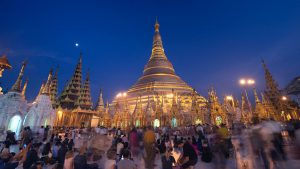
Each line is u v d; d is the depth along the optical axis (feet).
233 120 171.73
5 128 98.07
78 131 105.50
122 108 234.58
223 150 45.52
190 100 218.79
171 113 180.65
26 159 40.63
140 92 258.98
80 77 233.76
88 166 40.68
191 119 177.17
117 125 203.00
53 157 48.96
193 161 36.83
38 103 122.62
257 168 40.55
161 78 279.90
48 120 122.93
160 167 47.24
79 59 242.37
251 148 45.60
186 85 278.87
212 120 168.55
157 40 344.69
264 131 37.29
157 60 312.29
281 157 36.11
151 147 48.44
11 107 102.37
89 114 201.46
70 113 192.03
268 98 153.48
